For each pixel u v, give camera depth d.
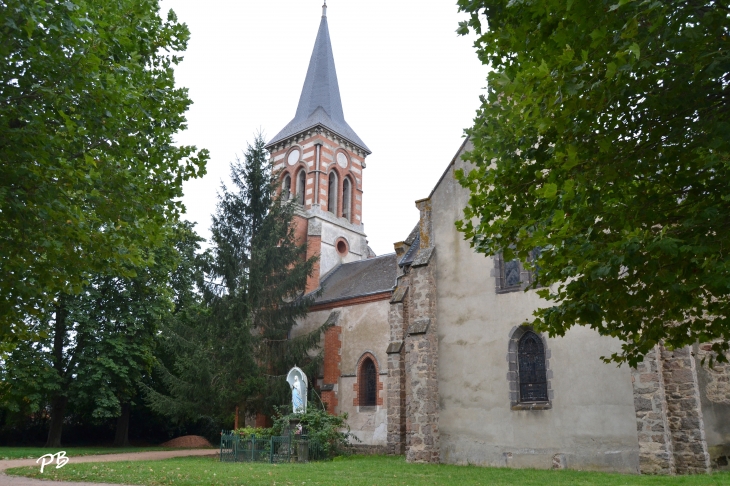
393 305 25.25
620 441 15.31
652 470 14.15
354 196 49.25
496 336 18.30
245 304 29.48
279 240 32.28
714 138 5.97
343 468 16.83
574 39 6.41
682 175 6.80
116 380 30.33
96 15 9.76
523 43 7.16
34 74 8.95
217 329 29.41
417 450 18.55
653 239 6.19
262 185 32.38
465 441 18.14
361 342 31.77
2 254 9.16
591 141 6.97
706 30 6.11
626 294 7.08
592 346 16.33
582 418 16.08
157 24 11.42
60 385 30.16
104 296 30.64
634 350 7.86
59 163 8.96
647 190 7.15
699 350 15.09
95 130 9.45
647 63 5.85
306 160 47.12
